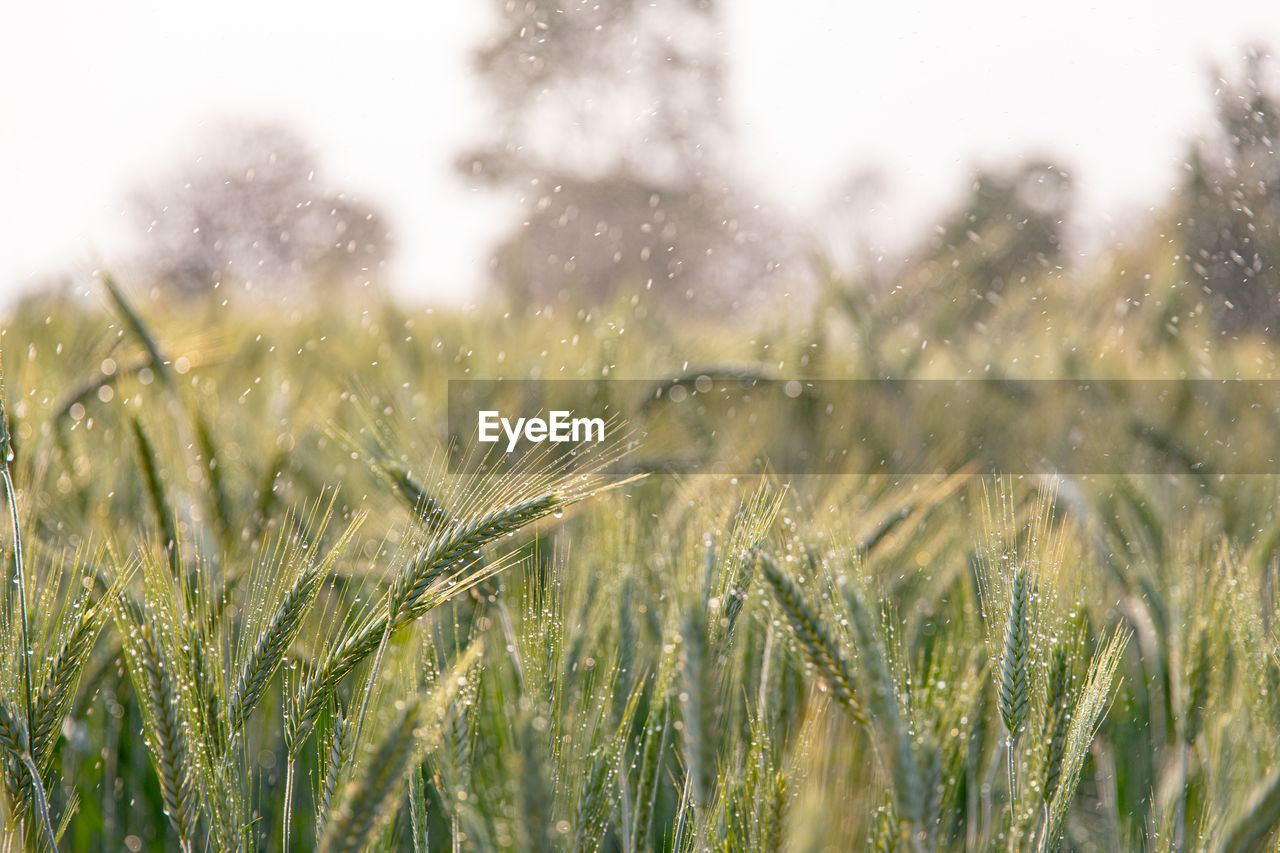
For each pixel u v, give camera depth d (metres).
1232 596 1.45
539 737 1.29
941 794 1.31
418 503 1.41
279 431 1.72
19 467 1.48
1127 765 1.54
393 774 1.24
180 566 1.36
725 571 1.39
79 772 1.52
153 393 1.75
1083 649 1.42
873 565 1.55
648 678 1.45
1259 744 1.39
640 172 10.48
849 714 1.30
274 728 1.52
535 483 1.39
